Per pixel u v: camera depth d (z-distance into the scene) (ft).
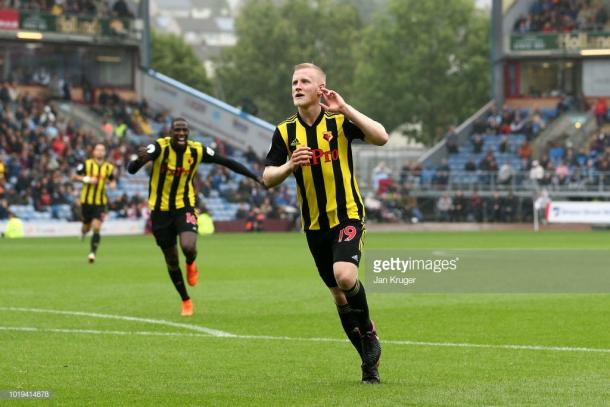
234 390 95.04
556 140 654.12
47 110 577.43
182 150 157.48
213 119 644.27
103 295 193.26
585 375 102.89
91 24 627.05
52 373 104.42
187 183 159.53
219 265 280.31
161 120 640.99
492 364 110.52
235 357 115.75
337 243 97.55
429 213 614.75
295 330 141.28
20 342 127.54
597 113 647.56
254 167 609.01
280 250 361.30
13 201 510.17
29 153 529.86
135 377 102.17
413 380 100.32
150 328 143.02
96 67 647.15
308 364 110.73
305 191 99.19
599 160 605.73
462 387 96.17
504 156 642.22
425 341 129.59
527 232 528.63
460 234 503.20
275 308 170.50
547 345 125.90
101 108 620.49
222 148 612.70
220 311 165.78
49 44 627.87
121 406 87.66
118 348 122.72
